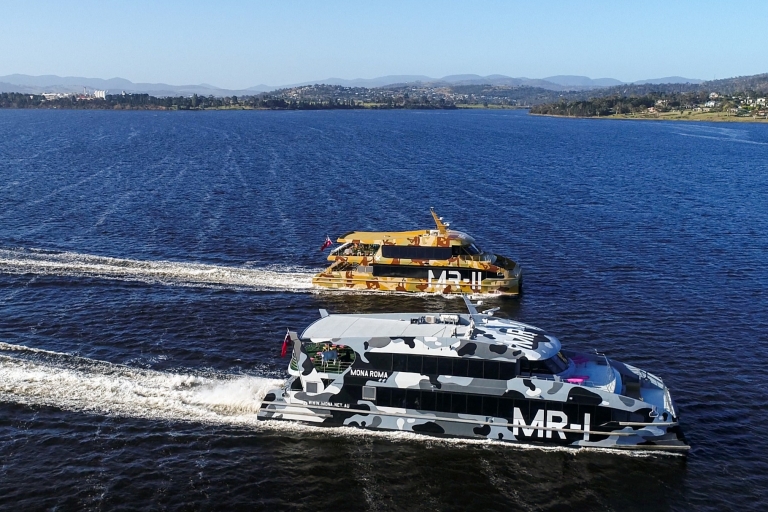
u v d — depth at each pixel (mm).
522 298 54719
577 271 62062
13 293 52125
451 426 32844
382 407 33344
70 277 56531
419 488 29359
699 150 192375
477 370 32344
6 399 35188
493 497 28797
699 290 56156
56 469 29859
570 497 28844
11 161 137125
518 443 32438
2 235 70250
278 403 34062
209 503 28141
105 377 38000
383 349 33000
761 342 45156
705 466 30984
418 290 56750
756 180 126375
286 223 81125
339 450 31984
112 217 81062
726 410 36062
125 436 32531
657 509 28125
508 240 73875
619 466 30859
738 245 71688
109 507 27609
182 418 34250
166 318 47875
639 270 62219
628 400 31297
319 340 33500
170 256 64438
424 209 91875
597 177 128250
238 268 61438
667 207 94625
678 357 42750
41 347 41938
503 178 125062
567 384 31641
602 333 46812
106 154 156375
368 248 59500
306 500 28500
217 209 88125
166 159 147375
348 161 150375
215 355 41812
